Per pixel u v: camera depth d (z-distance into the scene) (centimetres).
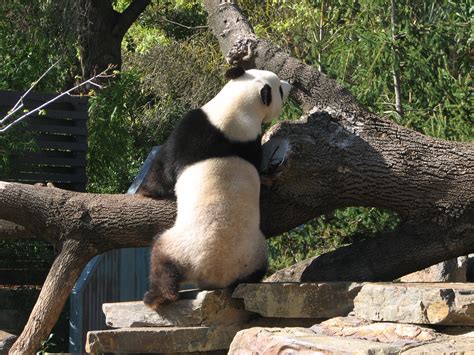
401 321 908
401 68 1561
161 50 3225
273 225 1161
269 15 2559
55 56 2388
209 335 1030
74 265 1177
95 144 2264
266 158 1120
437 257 1146
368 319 941
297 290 1002
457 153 1120
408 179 1117
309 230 1587
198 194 1027
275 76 1120
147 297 1055
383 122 1149
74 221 1168
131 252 1544
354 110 1156
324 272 1175
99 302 1506
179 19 3562
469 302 875
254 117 1070
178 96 3200
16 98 1738
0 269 1864
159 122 3091
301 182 1124
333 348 825
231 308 1048
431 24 1577
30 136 1756
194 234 1023
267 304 1016
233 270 1038
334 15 1717
